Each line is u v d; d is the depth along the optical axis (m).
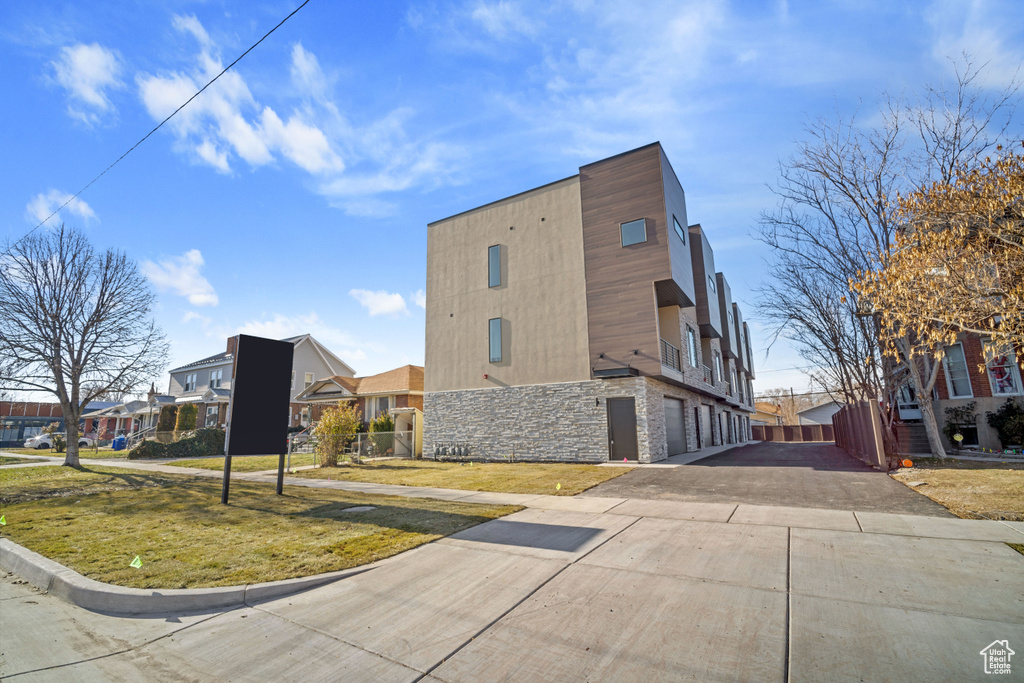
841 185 15.48
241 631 4.53
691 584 4.98
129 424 44.84
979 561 5.21
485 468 16.47
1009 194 7.60
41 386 19.80
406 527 7.68
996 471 10.89
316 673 3.74
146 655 4.14
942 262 8.39
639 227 17.72
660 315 21.06
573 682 3.43
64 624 4.82
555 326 18.94
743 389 39.69
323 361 42.94
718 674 3.41
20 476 16.39
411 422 27.78
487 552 6.39
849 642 3.73
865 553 5.62
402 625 4.48
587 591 4.96
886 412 16.19
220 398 36.00
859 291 9.44
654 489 10.79
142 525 8.34
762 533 6.64
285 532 7.59
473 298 21.23
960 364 17.30
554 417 18.50
